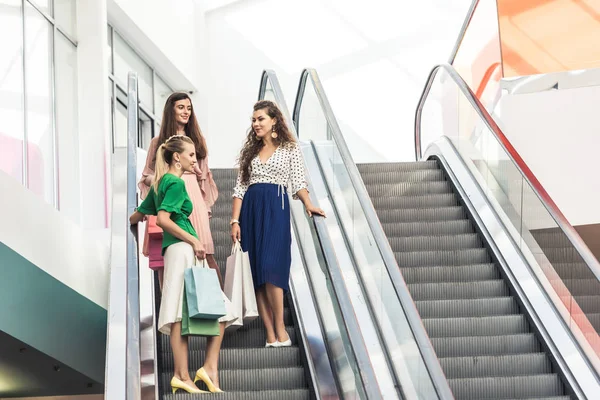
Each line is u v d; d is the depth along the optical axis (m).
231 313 5.79
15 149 9.63
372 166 10.62
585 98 10.12
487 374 6.91
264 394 5.69
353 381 5.34
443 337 7.21
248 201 6.39
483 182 9.45
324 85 16.67
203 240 6.30
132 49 14.70
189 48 16.44
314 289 6.80
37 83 10.48
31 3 10.52
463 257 8.57
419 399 5.52
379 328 6.61
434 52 16.58
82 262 9.37
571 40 10.38
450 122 10.84
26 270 7.83
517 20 10.51
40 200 8.38
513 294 7.85
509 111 10.27
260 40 16.98
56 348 8.56
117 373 4.91
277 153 6.43
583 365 6.71
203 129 16.72
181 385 5.50
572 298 7.03
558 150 10.10
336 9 16.89
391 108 16.53
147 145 15.30
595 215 9.92
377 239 6.53
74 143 11.50
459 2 16.59
